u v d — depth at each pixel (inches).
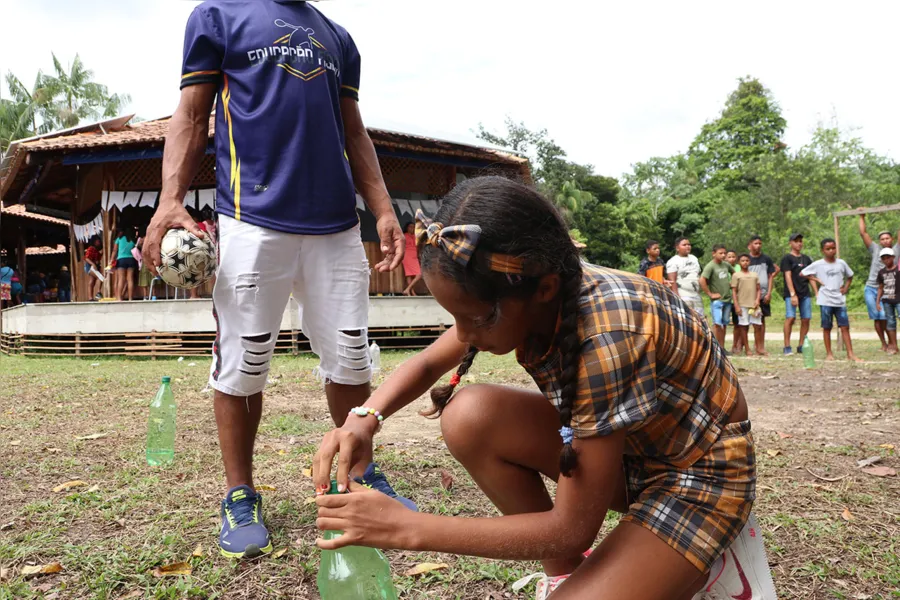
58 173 537.6
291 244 104.2
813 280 388.5
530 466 69.2
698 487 61.0
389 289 506.6
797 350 424.5
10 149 464.8
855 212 442.3
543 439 67.5
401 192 506.0
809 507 117.1
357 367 111.4
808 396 241.0
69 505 118.2
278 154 102.7
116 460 149.7
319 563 93.7
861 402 225.0
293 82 102.9
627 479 67.3
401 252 115.0
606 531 107.0
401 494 123.6
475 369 322.0
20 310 478.6
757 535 66.7
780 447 159.5
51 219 755.4
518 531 57.2
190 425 187.8
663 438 61.8
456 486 128.8
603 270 63.2
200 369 338.0
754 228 1513.3
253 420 108.0
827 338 384.2
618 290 58.7
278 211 102.3
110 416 204.1
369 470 115.8
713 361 62.4
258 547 96.3
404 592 86.5
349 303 109.4
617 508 73.2
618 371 55.7
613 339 56.0
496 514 113.8
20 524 109.3
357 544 57.2
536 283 54.4
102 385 273.9
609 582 58.6
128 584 88.6
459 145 491.8
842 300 376.8
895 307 408.5
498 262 52.4
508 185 54.2
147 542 101.8
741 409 65.1
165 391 171.5
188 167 101.7
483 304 54.2
